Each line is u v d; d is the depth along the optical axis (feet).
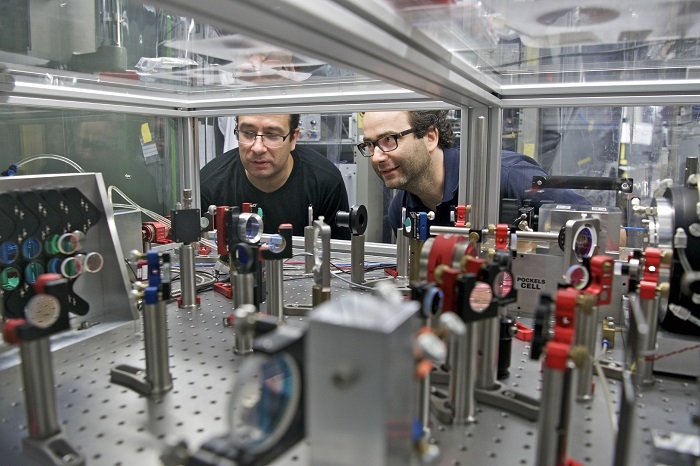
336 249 6.34
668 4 3.14
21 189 3.42
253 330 1.76
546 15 3.32
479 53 3.73
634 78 4.55
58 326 2.35
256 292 4.02
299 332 1.59
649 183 6.70
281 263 3.81
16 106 5.05
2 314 3.22
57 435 2.39
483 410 2.75
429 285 2.33
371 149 7.84
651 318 2.90
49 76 4.83
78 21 4.69
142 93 5.94
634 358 2.91
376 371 1.33
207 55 4.72
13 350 3.27
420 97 5.27
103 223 3.85
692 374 3.06
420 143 7.66
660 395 2.89
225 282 4.86
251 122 8.36
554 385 1.97
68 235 3.49
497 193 5.13
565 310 2.14
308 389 1.44
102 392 2.92
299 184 9.05
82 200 3.66
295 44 2.28
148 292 2.81
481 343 2.82
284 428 1.56
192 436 2.48
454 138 7.86
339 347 1.37
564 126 7.24
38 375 2.33
